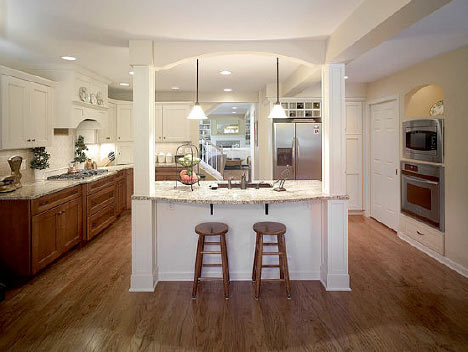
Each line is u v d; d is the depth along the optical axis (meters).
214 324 2.42
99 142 5.68
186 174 3.32
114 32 2.81
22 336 2.25
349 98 5.67
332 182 3.03
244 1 2.26
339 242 3.01
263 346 2.15
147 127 2.99
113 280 3.20
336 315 2.54
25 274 3.07
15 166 3.50
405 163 4.49
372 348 2.13
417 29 2.86
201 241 2.84
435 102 4.48
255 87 5.82
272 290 2.99
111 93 6.37
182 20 2.56
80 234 4.12
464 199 3.33
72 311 2.60
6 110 3.25
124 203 5.92
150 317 2.51
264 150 6.24
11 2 2.26
